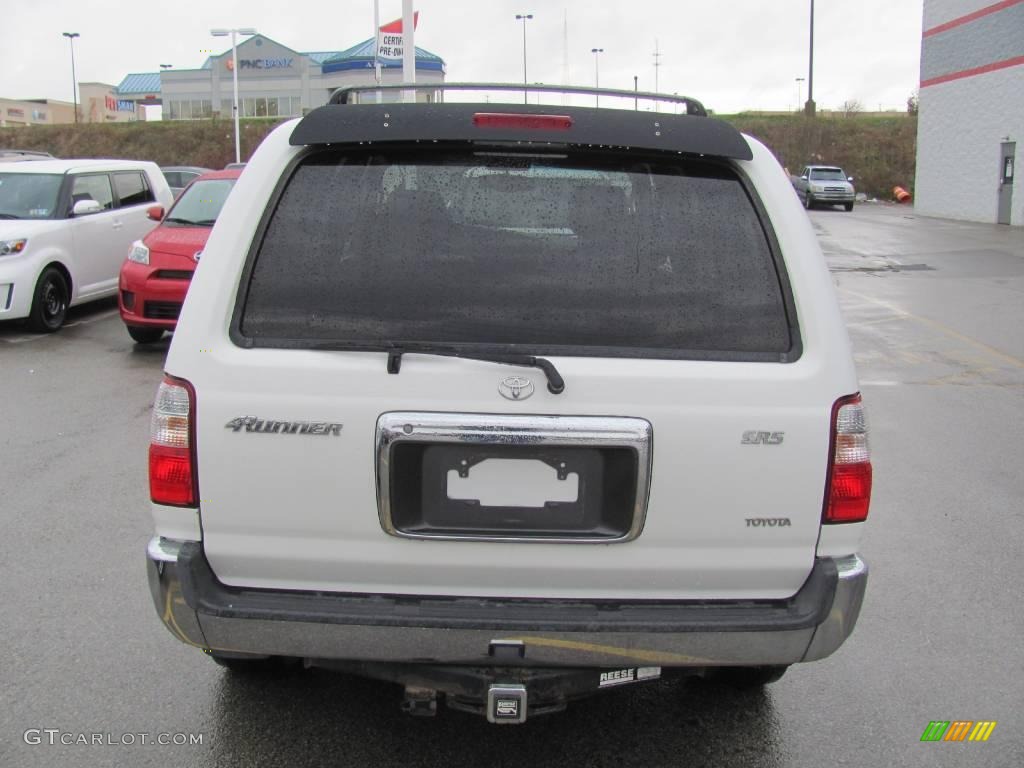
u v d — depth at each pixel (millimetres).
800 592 2693
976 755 3336
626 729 3445
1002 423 7820
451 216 2699
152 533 5180
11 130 60375
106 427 7242
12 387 8492
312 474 2562
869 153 52594
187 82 69062
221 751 3262
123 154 57719
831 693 3727
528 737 3379
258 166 2732
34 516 5398
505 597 2656
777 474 2580
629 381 2525
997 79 29750
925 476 6410
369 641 2598
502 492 2584
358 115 2729
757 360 2596
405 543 2594
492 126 2693
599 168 2754
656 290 2645
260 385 2547
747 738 3406
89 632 4059
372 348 2553
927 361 10305
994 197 30266
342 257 2664
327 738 3346
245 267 2650
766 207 2727
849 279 17438
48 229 11039
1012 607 4477
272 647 2625
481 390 2518
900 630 4246
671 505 2568
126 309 9977
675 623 2584
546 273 2648
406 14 16703
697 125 2760
